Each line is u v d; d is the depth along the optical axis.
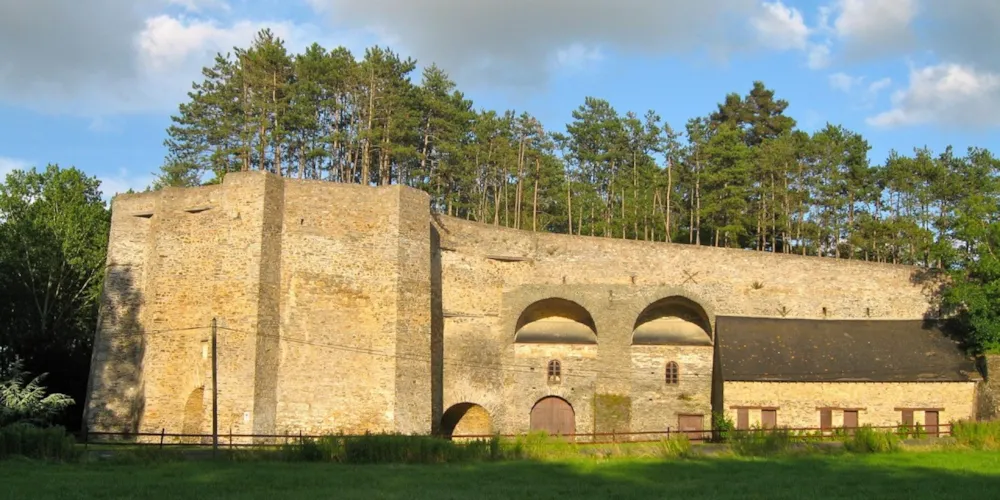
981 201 49.44
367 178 59.06
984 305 43.94
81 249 54.88
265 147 60.41
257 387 38.94
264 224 40.44
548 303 49.41
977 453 31.56
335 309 41.19
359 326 41.31
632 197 70.25
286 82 63.53
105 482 24.22
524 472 26.75
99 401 41.81
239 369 39.09
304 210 41.78
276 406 39.72
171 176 61.81
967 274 46.47
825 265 50.19
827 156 65.69
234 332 39.59
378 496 22.31
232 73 63.75
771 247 68.12
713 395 47.41
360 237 42.12
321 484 24.17
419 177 65.69
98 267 55.16
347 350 40.94
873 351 45.88
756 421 43.47
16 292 52.66
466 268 47.81
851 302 49.75
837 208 66.06
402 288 41.94
